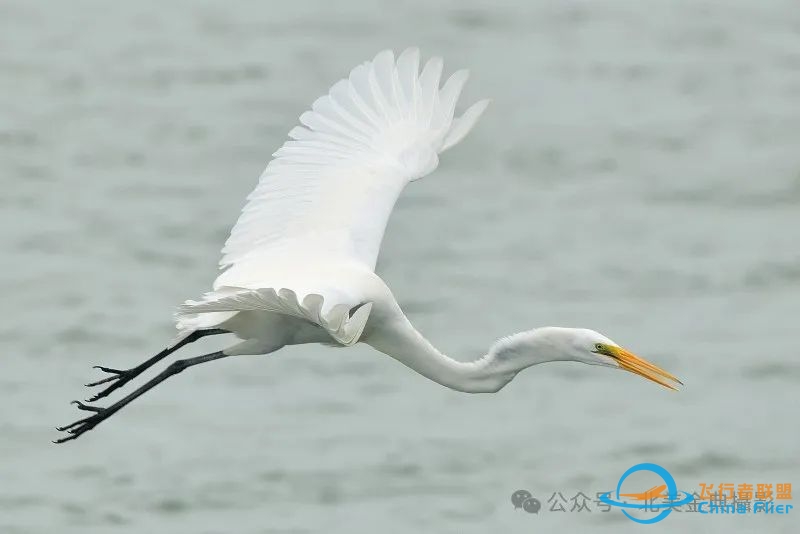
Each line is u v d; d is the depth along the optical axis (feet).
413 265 58.03
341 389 49.19
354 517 41.47
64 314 53.52
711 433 46.37
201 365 50.57
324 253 29.40
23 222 60.80
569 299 55.52
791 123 74.08
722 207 64.54
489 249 59.72
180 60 79.41
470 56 81.71
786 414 47.47
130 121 71.36
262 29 84.84
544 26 87.66
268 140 68.85
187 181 64.85
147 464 44.42
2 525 41.34
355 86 32.04
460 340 51.83
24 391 48.19
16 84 75.82
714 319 54.08
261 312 29.25
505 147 70.18
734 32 87.56
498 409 48.01
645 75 80.38
